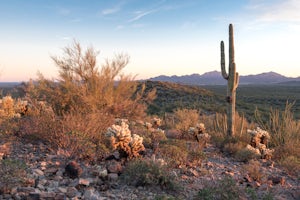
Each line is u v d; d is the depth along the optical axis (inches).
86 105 430.9
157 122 502.6
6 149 255.4
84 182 199.2
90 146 259.4
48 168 223.0
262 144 370.0
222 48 442.0
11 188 173.3
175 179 223.3
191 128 417.7
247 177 258.2
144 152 279.0
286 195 230.7
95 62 462.3
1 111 364.5
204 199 197.5
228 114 426.0
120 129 266.4
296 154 359.3
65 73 452.1
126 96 501.0
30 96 465.4
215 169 279.7
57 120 322.7
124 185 211.9
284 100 2266.2
